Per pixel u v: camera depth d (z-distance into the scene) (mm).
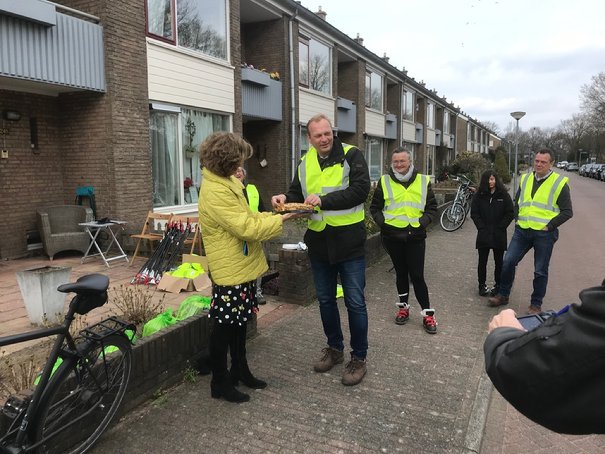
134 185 8438
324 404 3363
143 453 2799
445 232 12578
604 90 47438
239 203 3084
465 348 4418
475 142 55281
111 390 2920
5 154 7660
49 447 2578
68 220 8203
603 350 1015
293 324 4941
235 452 2818
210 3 10656
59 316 4539
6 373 3420
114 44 7980
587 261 8969
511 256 5609
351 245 3555
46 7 6859
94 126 8156
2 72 6578
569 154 100750
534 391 1128
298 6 13789
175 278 5895
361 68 19625
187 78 9867
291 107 14203
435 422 3164
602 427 1074
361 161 3553
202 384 3625
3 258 7719
